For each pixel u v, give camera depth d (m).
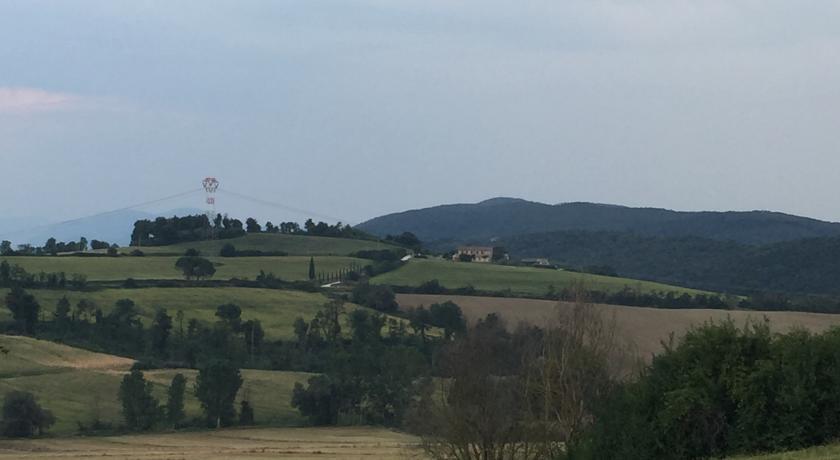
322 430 80.94
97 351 99.12
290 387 91.19
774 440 25.08
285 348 101.81
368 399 83.75
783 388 24.84
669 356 27.61
